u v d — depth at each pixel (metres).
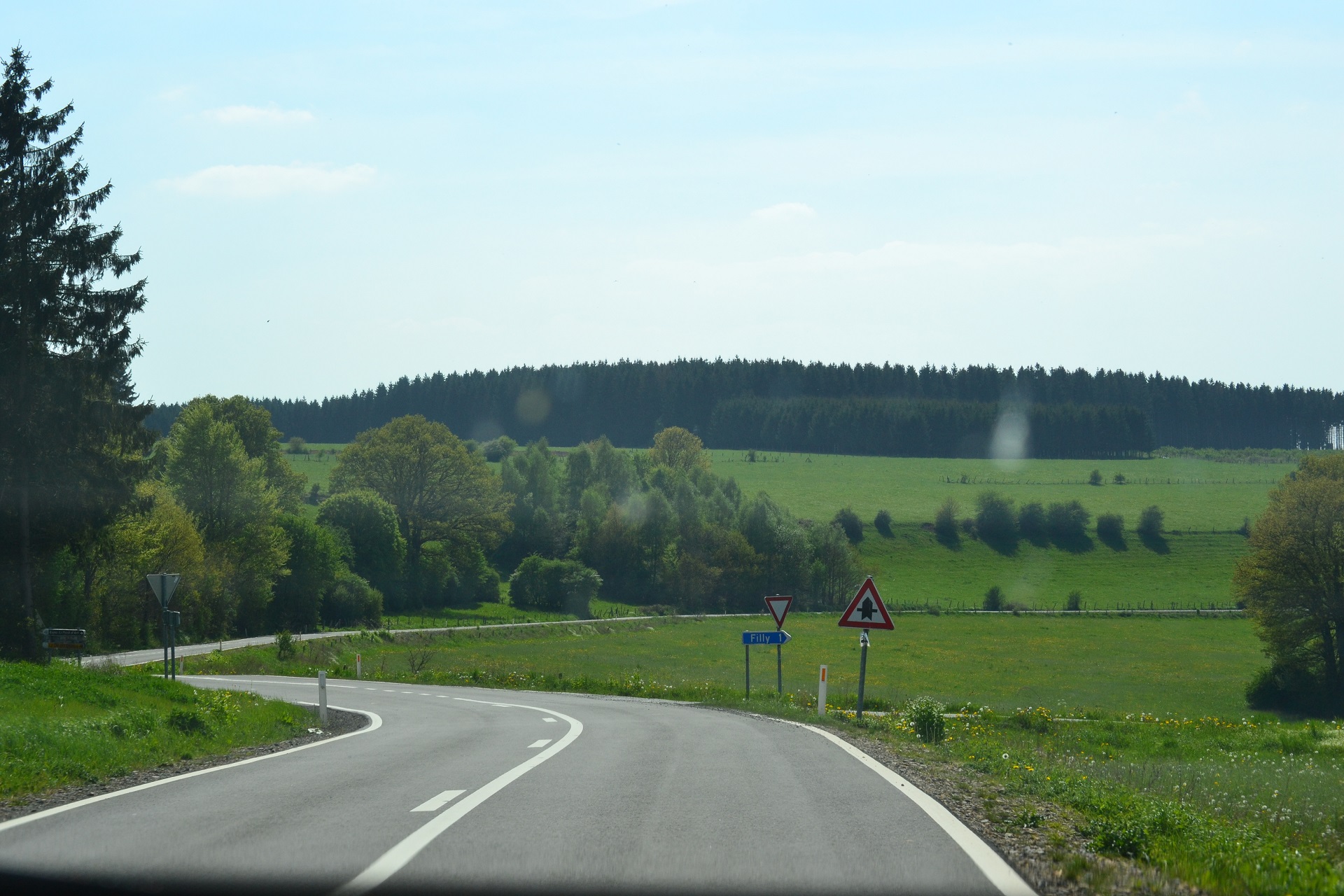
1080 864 6.91
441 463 95.56
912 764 13.20
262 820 8.64
